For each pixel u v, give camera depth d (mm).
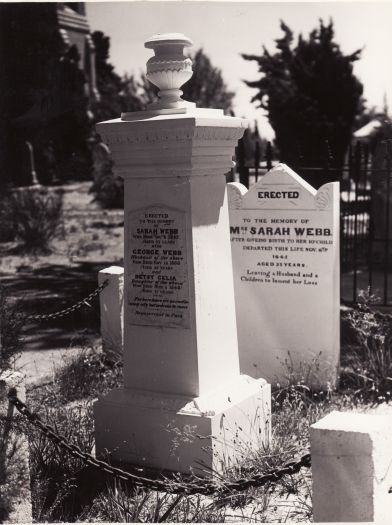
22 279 12242
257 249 6715
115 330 7367
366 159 11695
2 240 15562
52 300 10547
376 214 12242
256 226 6680
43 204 16188
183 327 5008
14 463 4023
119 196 21047
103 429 5211
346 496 3289
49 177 26312
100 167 21406
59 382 6684
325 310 6469
